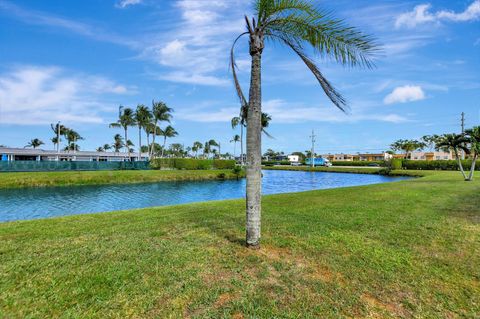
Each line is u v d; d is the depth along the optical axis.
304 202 9.88
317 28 4.24
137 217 7.32
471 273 3.72
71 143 73.12
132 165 41.22
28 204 16.11
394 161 49.53
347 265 3.95
